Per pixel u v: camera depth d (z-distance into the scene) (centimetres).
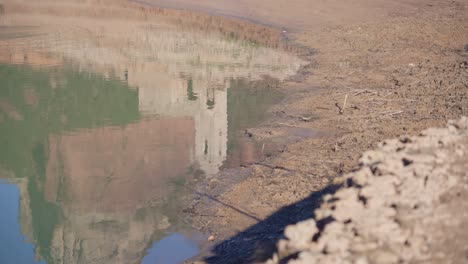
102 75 2014
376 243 585
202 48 2361
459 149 796
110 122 1584
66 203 1177
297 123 1474
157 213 1070
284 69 2022
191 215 1047
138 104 1725
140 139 1452
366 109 1522
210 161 1288
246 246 884
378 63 1989
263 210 1019
